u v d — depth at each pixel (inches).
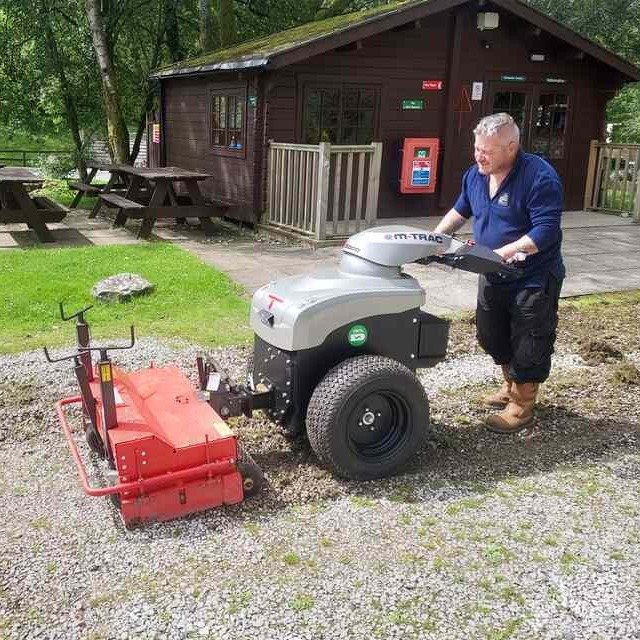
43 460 149.0
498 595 111.1
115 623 103.3
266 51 389.4
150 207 388.2
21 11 647.8
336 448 135.9
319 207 362.9
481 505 136.2
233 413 143.9
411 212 467.2
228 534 124.5
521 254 145.3
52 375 190.5
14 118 784.9
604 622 105.9
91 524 127.0
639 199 460.8
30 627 102.4
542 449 160.2
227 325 237.3
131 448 121.0
